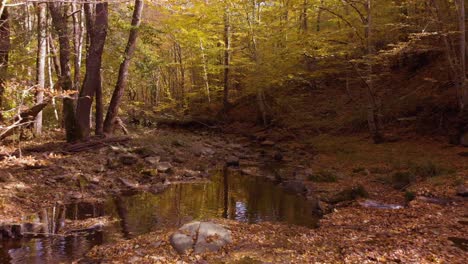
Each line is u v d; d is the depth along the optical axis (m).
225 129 28.16
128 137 17.42
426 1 17.02
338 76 28.56
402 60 24.08
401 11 21.25
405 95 20.77
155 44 19.50
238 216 9.09
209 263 6.13
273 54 22.75
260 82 24.00
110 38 18.22
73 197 10.39
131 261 6.27
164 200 10.62
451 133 16.08
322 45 19.25
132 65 23.17
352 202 9.75
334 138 20.95
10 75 12.27
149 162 14.48
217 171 15.65
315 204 9.81
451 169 11.25
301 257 6.27
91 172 12.52
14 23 12.88
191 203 10.31
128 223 8.47
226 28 28.03
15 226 7.65
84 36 22.94
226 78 29.53
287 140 22.75
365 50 19.31
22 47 13.57
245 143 23.47
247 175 14.76
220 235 7.11
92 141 15.41
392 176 11.59
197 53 32.66
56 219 8.60
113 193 11.27
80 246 7.05
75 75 19.81
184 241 6.86
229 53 29.42
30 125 17.70
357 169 13.70
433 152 14.57
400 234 7.05
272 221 8.63
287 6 20.05
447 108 17.48
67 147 14.63
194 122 29.25
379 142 17.94
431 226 7.30
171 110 34.41
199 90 33.25
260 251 6.59
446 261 5.66
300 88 28.77
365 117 21.39
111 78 25.77
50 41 19.36
